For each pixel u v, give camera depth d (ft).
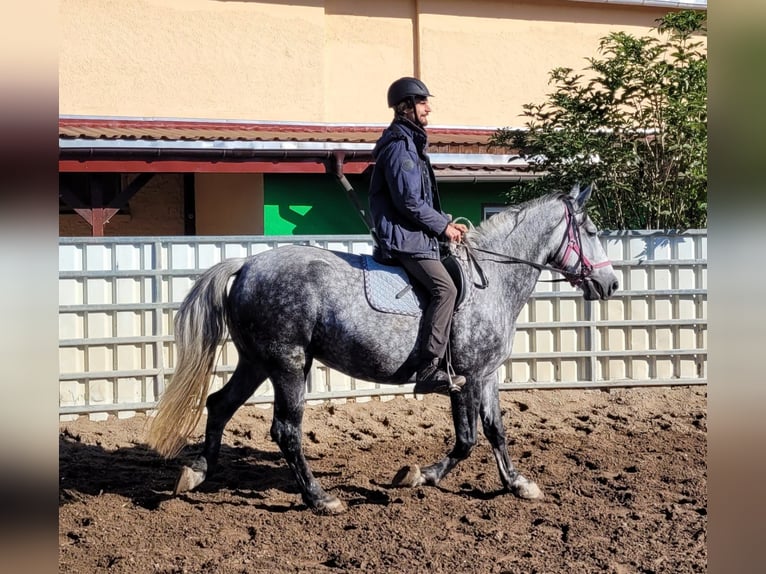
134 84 48.67
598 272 23.54
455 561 18.25
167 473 25.66
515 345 35.42
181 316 21.25
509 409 33.83
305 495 21.43
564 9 55.72
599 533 20.06
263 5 50.52
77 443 28.66
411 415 32.50
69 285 30.96
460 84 53.88
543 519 20.99
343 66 52.29
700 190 37.86
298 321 20.83
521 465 26.45
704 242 36.58
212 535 19.89
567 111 38.99
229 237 32.37
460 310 21.38
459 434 22.54
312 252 21.61
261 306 20.92
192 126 47.73
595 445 29.12
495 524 20.67
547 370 35.70
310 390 32.96
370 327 20.80
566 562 18.19
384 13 52.85
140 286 31.65
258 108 50.60
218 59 49.90
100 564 18.01
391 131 21.21
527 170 41.45
